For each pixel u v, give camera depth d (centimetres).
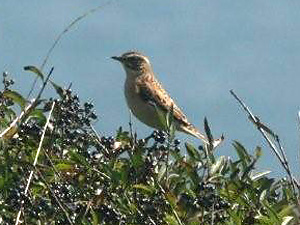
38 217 1081
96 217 1112
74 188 1185
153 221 1140
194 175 1180
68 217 1049
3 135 1209
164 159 1201
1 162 1160
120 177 1166
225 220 1145
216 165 1188
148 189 1159
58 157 1245
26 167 1133
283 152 1001
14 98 1245
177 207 1162
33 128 1208
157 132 1198
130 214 1148
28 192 1098
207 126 1185
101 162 1227
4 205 1093
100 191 1186
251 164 1201
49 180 1185
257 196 1197
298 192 1010
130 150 1252
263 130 1025
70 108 1237
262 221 1141
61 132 1240
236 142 1222
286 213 1157
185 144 1206
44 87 1207
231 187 1198
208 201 1127
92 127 1250
